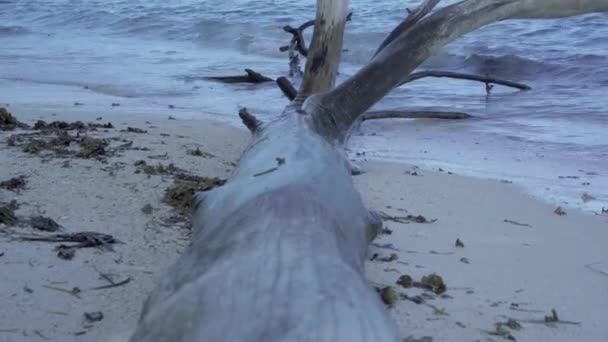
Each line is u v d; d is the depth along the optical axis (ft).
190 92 38.04
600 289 13.91
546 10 18.58
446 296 13.02
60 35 63.67
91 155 20.31
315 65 20.83
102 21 69.46
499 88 40.83
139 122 28.02
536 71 45.75
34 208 15.61
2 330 10.58
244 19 66.18
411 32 18.71
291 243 7.63
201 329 6.55
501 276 14.23
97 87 38.78
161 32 63.82
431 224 17.34
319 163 11.69
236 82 41.42
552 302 13.17
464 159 25.59
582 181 23.02
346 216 10.20
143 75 43.14
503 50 50.60
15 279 12.12
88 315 11.05
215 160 21.45
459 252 15.42
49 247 13.52
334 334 6.10
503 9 18.90
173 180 18.40
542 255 15.69
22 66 45.14
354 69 47.85
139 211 15.85
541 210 19.47
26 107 30.86
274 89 39.01
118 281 12.29
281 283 6.77
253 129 19.92
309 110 16.56
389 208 18.52
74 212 15.55
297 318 6.27
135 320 10.96
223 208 10.56
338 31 20.77
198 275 7.82
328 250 7.68
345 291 6.72
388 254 14.93
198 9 73.05
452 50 51.65
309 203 9.21
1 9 79.36
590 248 16.38
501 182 22.13
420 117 31.89
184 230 14.85
